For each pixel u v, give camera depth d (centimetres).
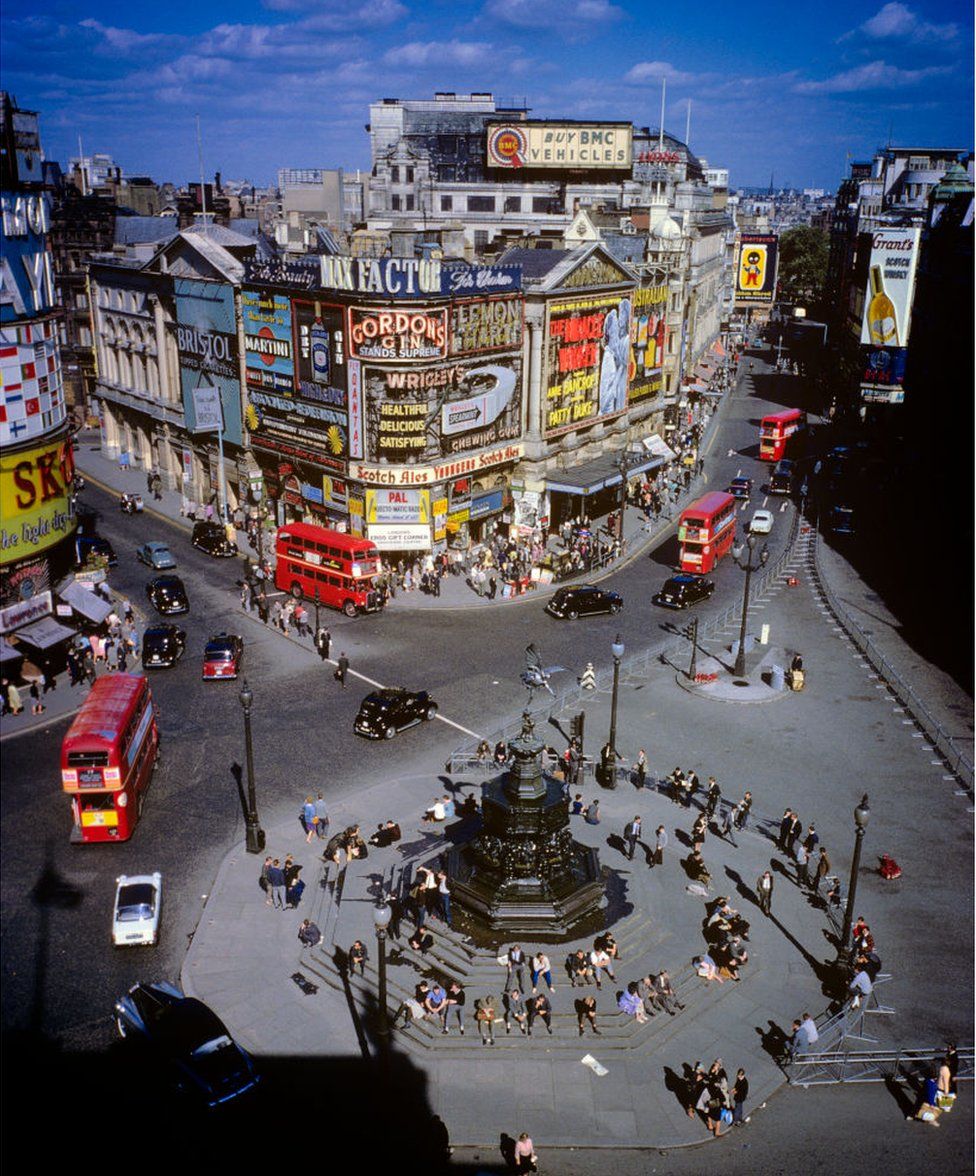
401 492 6328
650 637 5725
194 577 6450
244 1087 2491
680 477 9094
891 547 7612
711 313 15575
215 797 3919
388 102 13500
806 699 5000
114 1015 2706
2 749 3353
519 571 6412
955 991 2992
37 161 4403
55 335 4503
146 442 9012
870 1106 2592
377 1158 2334
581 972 2964
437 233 8225
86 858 3456
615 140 12262
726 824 3812
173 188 15300
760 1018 2902
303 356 6500
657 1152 2442
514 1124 2512
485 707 4775
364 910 3300
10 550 4259
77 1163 1953
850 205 17238
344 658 4947
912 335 9844
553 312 7031
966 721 4762
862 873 3581
